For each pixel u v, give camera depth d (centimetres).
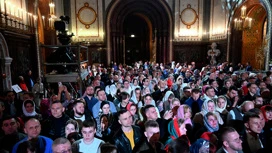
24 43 1259
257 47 1723
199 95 625
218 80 978
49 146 349
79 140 353
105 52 2244
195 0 2306
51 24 1385
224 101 546
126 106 555
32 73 1367
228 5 1925
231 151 312
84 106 483
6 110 598
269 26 1466
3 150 316
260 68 1619
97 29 2216
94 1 2178
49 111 556
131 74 1198
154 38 2456
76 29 2178
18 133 394
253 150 381
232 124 467
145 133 353
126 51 2881
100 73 1359
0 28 920
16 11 1191
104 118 441
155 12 2344
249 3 1648
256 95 601
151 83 883
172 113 468
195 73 1245
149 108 436
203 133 388
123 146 366
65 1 2108
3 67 936
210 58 2198
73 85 805
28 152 290
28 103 525
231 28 1892
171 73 1230
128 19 2806
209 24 2303
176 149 260
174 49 2347
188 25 2334
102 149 290
